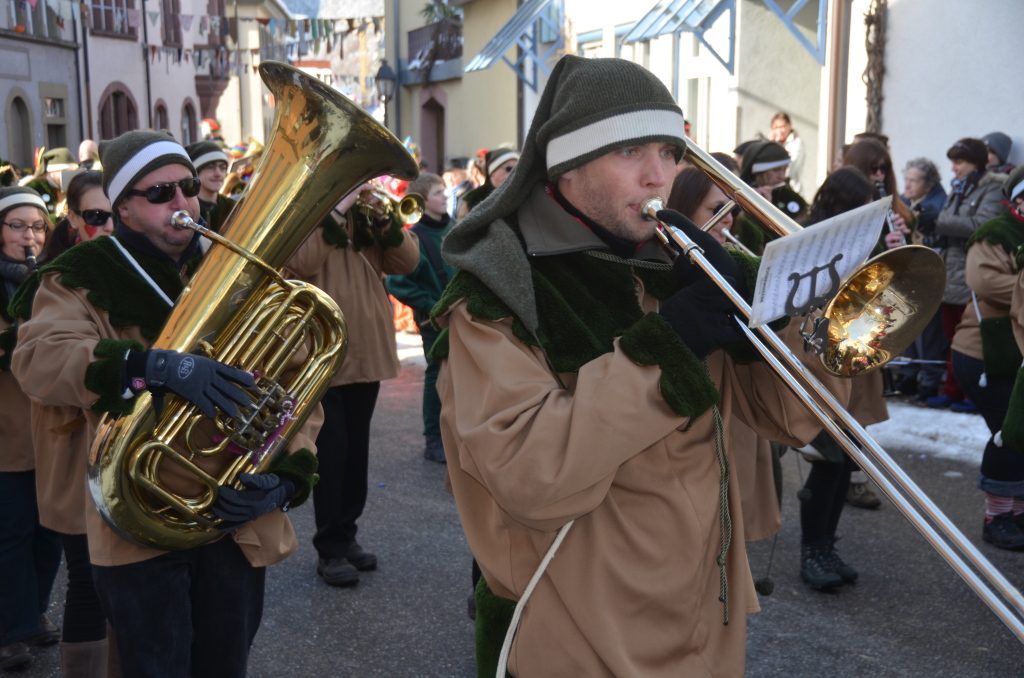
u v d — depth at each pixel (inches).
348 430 167.8
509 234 69.1
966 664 134.6
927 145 322.3
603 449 62.2
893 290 65.8
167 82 1114.7
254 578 97.0
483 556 72.6
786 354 61.6
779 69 413.1
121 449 84.7
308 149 87.7
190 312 86.6
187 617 93.2
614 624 67.4
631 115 66.9
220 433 91.4
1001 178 251.1
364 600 158.6
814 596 156.1
